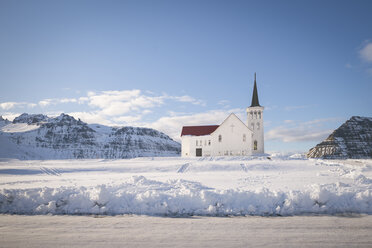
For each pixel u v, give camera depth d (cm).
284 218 843
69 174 3356
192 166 4047
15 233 691
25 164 4694
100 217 870
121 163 4753
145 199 996
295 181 1838
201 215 896
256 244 602
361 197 970
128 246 593
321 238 642
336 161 4788
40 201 1013
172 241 623
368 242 617
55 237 657
